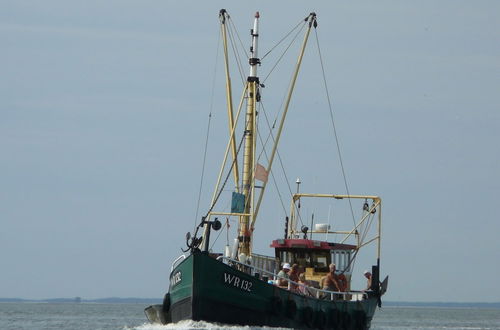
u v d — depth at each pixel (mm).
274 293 157625
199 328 152500
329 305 169625
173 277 161625
